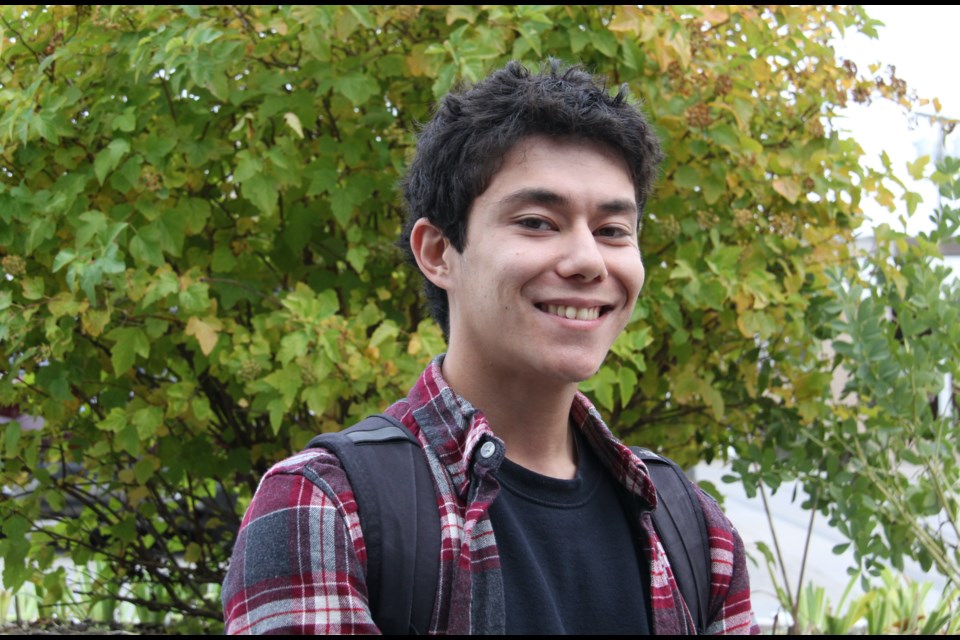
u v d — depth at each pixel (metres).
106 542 3.46
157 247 2.60
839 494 3.13
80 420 3.10
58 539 3.31
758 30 3.12
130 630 3.75
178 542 3.66
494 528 1.18
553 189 1.20
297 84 2.85
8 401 2.73
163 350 2.83
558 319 1.19
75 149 2.71
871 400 3.29
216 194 2.98
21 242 2.71
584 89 1.27
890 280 3.26
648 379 3.18
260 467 3.22
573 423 1.36
